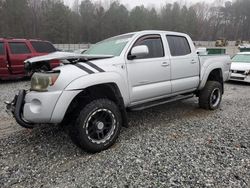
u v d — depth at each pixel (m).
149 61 4.03
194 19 80.31
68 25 59.84
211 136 3.95
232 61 10.41
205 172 2.85
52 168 2.99
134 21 68.44
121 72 3.61
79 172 2.89
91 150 3.31
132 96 3.82
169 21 75.94
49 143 3.73
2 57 8.94
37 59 3.28
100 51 4.19
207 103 5.43
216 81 5.67
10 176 2.81
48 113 3.00
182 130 4.24
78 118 3.19
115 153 3.36
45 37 56.38
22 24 56.59
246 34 86.12
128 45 3.85
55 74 3.06
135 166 3.00
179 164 3.04
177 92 4.67
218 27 87.38
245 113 5.36
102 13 67.38
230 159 3.15
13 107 3.33
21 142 3.77
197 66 5.01
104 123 3.45
